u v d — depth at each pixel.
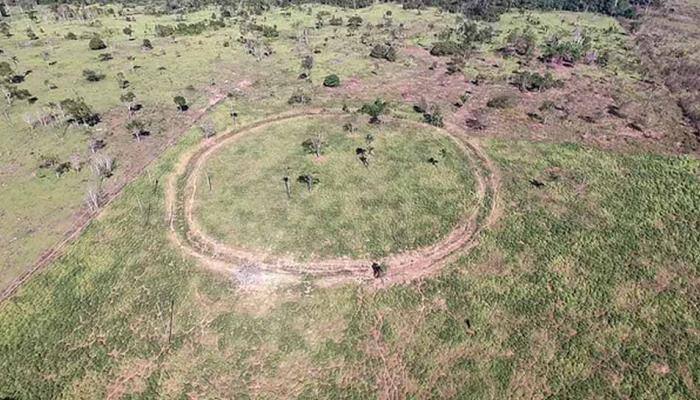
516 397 51.03
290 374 53.69
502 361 54.00
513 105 100.62
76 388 52.34
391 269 63.84
